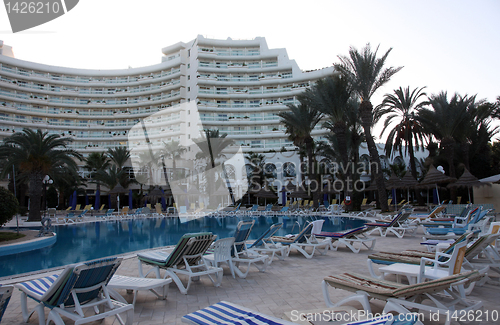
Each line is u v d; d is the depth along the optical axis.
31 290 3.28
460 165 29.02
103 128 54.72
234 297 4.19
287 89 52.56
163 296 4.11
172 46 57.06
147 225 18.34
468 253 4.30
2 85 49.81
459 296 3.33
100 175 34.53
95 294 3.18
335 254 7.39
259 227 16.02
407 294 2.81
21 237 11.77
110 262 3.00
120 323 3.06
